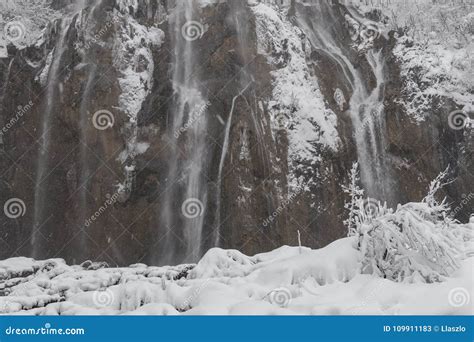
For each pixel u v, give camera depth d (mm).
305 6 22188
